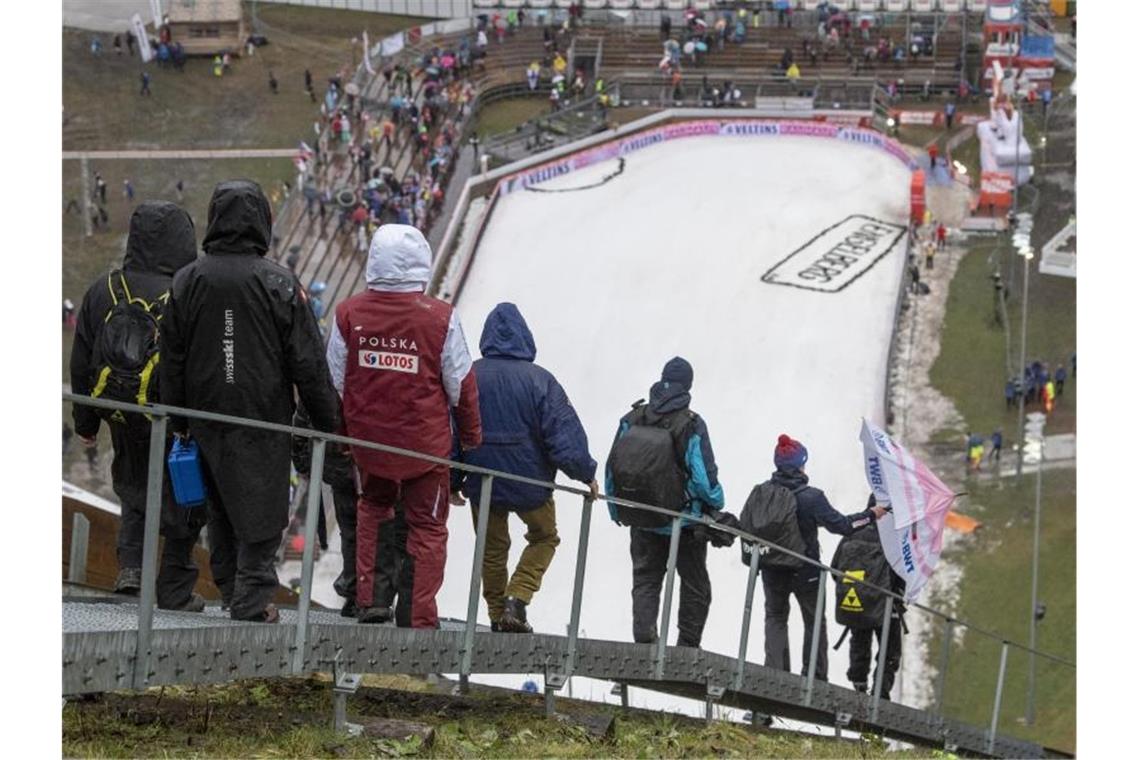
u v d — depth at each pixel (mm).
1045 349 61875
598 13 88812
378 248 9797
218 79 83312
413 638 9844
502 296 64875
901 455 15211
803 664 14820
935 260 67625
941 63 84750
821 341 61000
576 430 10992
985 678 46156
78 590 11203
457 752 9555
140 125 80062
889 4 87250
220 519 10016
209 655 8547
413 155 79688
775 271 65062
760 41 87375
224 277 9164
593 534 47062
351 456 10578
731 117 78562
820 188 71750
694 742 11312
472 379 10055
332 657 9289
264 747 8922
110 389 9789
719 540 12773
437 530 10086
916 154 76688
